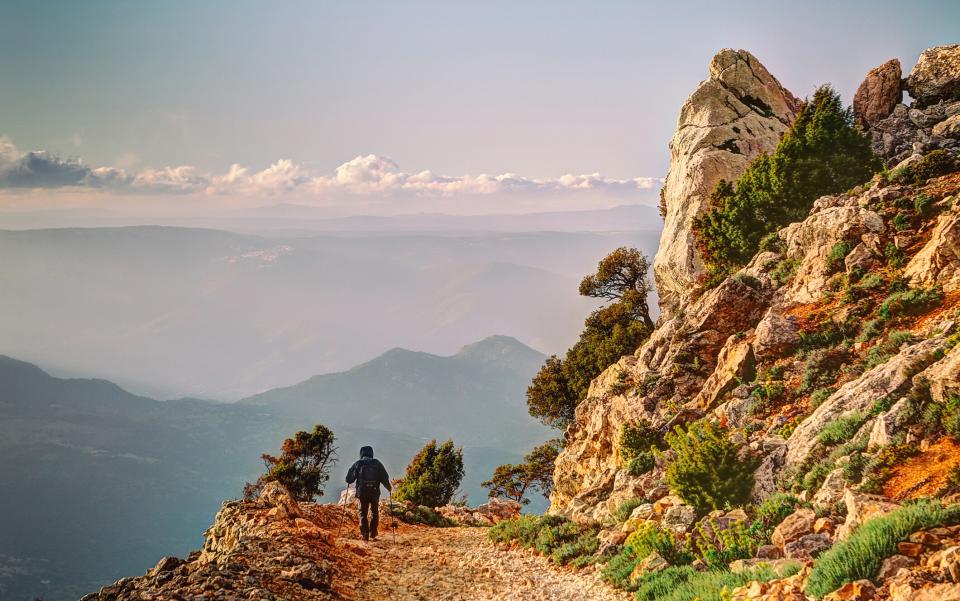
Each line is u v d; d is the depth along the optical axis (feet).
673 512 53.31
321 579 42.11
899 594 25.80
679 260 156.46
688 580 40.32
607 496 83.35
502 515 156.66
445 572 53.47
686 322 108.58
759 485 52.90
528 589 47.78
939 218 79.77
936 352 50.75
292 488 184.65
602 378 139.23
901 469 40.96
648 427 87.20
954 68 146.00
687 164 166.30
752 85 175.63
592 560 53.16
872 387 53.93
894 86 154.10
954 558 25.76
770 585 32.73
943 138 134.10
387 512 98.84
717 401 83.15
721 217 132.57
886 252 81.56
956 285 68.44
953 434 40.91
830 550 32.48
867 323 73.00
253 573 39.93
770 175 127.44
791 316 81.41
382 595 44.01
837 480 44.42
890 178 96.78
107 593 39.45
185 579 37.93
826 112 126.93
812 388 69.62
